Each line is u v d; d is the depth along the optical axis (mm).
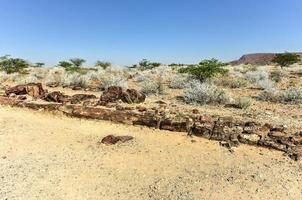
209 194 2518
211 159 3150
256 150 3346
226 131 3594
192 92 5461
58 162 3035
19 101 4879
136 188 2594
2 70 12602
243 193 2553
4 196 2400
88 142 3566
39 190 2506
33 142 3533
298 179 2791
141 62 17703
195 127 3740
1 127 3949
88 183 2652
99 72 10484
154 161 3100
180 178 2771
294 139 3395
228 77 9125
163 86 6723
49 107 4570
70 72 10703
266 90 6184
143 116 4047
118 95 5008
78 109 4391
